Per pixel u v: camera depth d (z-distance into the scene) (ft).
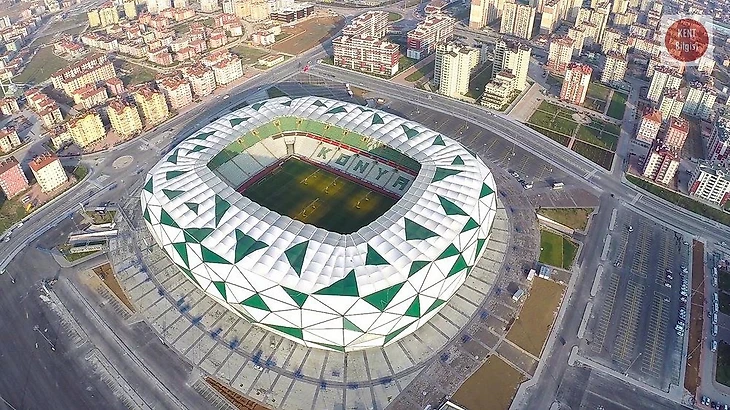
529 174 595.47
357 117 568.00
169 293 436.76
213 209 419.33
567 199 555.69
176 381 369.71
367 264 369.09
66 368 377.30
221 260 382.01
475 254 417.28
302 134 590.55
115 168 604.08
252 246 384.47
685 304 434.30
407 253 378.94
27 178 586.45
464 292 438.81
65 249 483.92
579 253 483.92
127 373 374.43
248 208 419.13
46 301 430.61
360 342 372.79
